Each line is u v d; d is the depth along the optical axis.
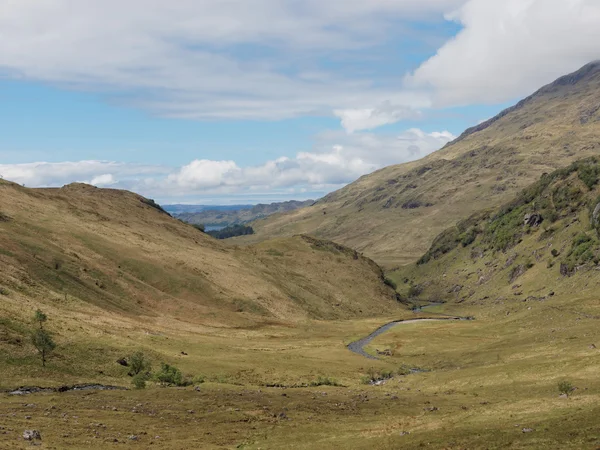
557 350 94.38
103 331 95.75
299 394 74.25
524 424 44.22
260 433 49.12
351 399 70.88
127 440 42.50
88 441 40.25
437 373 95.62
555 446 35.69
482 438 40.66
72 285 130.50
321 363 110.31
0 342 71.25
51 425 44.34
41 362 70.75
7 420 44.38
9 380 62.75
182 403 60.72
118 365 79.50
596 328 108.00
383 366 113.69
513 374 79.81
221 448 43.12
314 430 50.81
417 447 40.53
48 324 86.31
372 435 47.00
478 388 76.38
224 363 96.19
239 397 66.88
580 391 59.53
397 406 64.94
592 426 39.59
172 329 128.75
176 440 44.47
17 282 110.56
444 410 60.06
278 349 126.88
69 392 62.97
